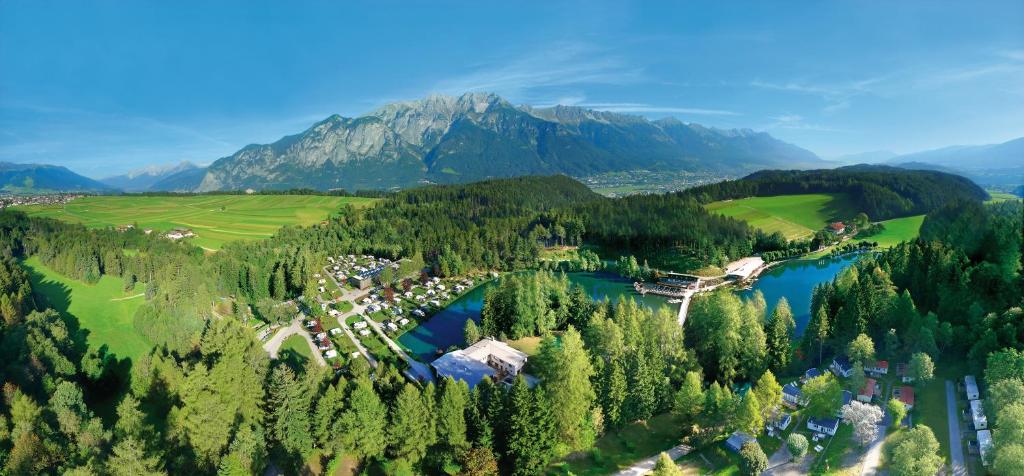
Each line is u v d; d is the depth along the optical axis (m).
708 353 117.44
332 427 86.69
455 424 83.88
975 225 142.12
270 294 199.38
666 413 102.06
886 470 80.94
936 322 109.44
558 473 85.69
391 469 86.19
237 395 86.25
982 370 97.44
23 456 72.31
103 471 67.25
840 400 92.25
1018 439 73.56
